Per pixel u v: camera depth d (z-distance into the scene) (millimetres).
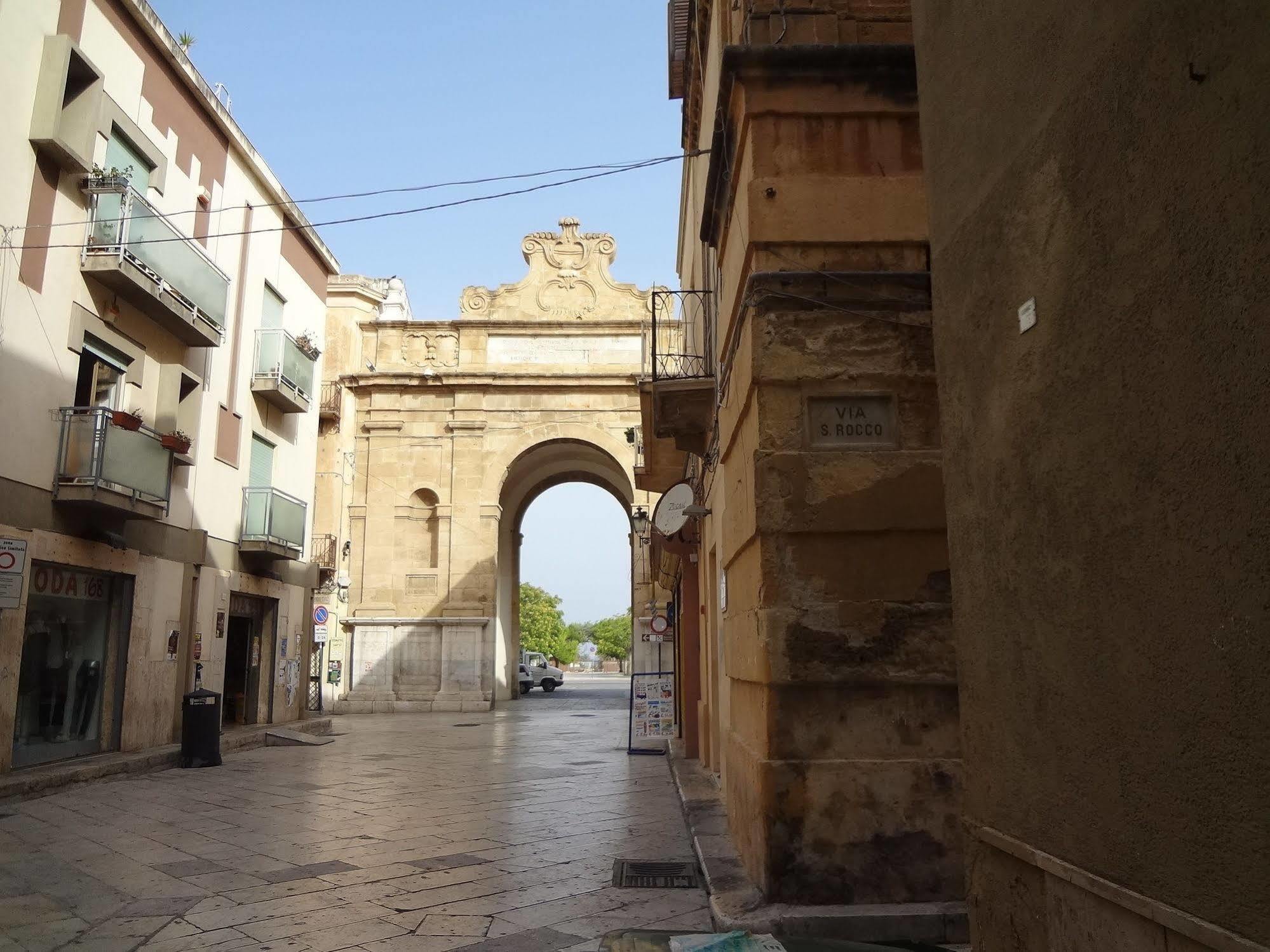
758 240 6355
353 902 6293
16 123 11984
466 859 7613
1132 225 2602
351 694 32000
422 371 34375
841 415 6191
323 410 32250
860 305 6277
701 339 12016
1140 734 2557
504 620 39031
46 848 8125
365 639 32500
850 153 6488
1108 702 2721
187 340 16359
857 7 6859
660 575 21641
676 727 18641
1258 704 2082
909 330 6270
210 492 17438
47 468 12609
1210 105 2252
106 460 13039
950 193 4016
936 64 4207
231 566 18406
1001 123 3498
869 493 6031
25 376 12141
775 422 6152
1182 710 2365
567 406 34562
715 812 9172
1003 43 3479
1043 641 3129
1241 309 2145
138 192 14609
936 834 5660
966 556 3812
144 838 8617
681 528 12711
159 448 14570
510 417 34500
